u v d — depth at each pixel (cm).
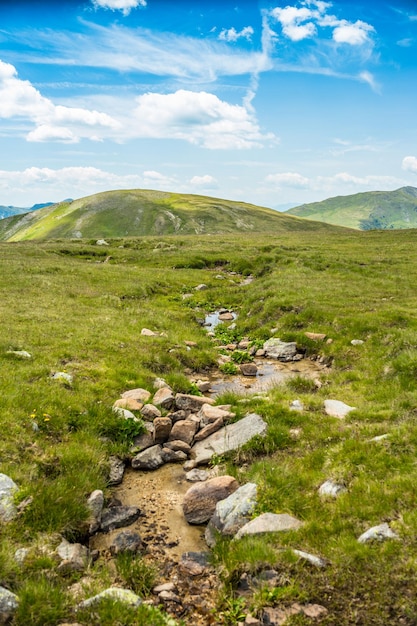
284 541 753
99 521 865
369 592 641
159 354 1814
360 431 1077
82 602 644
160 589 699
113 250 5512
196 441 1206
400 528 729
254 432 1139
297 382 1588
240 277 4269
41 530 790
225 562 729
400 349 1686
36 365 1461
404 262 4212
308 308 2402
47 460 982
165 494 988
